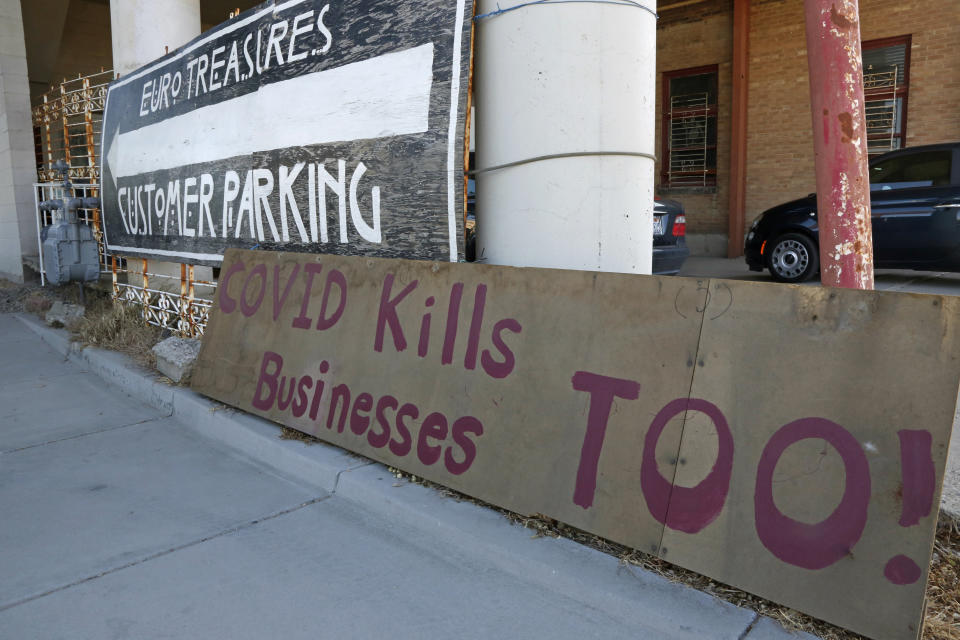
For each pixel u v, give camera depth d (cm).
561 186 310
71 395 515
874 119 1099
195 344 503
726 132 1234
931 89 1035
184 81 543
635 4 305
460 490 290
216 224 514
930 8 1023
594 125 304
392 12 351
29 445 407
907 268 781
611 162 308
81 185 803
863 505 195
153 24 698
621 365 253
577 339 268
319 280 390
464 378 302
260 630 222
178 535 290
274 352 402
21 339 719
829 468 203
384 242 369
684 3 1247
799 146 1144
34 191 1027
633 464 242
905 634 182
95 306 758
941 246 746
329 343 371
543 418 271
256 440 378
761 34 1166
